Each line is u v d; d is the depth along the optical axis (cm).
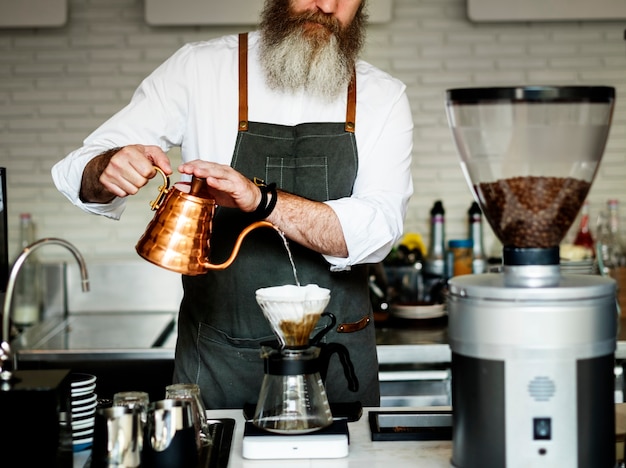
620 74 429
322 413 174
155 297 423
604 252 402
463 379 153
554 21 427
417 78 431
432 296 399
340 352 183
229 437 178
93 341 355
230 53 242
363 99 241
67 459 160
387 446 175
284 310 169
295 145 238
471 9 414
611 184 433
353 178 239
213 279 232
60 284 418
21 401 151
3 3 412
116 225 432
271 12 238
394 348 332
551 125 147
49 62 429
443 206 431
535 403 147
